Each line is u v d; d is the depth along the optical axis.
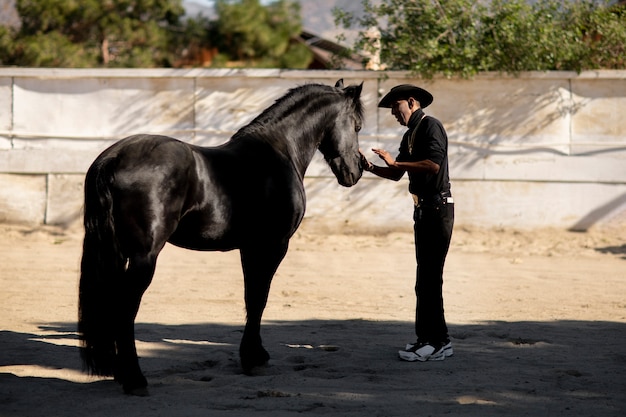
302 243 16.55
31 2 24.67
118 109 17.98
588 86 17.33
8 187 17.89
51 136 17.95
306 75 17.55
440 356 7.35
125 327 5.85
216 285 12.02
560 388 6.36
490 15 17.23
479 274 13.37
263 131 6.96
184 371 6.91
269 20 27.47
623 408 5.78
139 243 5.79
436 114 17.47
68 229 17.67
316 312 9.97
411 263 14.56
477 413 5.58
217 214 6.23
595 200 17.27
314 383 6.44
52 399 5.80
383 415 5.50
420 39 17.14
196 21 26.73
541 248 16.00
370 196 17.50
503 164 17.34
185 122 17.89
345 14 18.19
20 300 10.41
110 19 25.25
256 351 6.84
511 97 17.38
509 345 8.09
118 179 5.80
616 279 13.02
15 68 17.80
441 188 7.24
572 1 17.50
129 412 5.49
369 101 17.48
